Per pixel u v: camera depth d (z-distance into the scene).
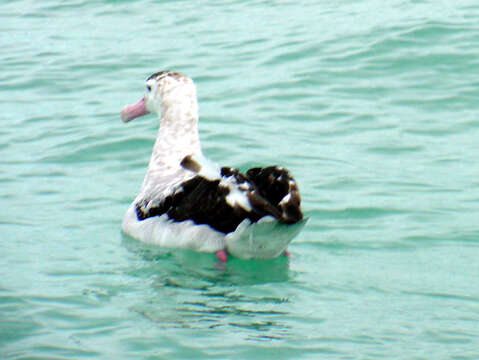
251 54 20.97
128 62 21.16
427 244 13.16
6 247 13.34
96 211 14.64
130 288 11.96
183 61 20.91
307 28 22.09
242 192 12.13
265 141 16.92
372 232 13.59
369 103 18.34
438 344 10.45
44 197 15.19
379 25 21.56
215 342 10.48
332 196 14.75
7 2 26.55
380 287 11.92
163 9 24.92
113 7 25.44
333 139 16.97
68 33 23.55
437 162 15.89
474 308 11.34
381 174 15.50
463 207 14.24
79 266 12.67
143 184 14.05
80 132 17.73
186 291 11.89
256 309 11.34
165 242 13.01
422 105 18.17
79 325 10.92
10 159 16.75
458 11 22.11
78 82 20.36
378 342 10.51
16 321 11.03
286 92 18.95
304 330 10.78
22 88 20.20
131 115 14.61
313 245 13.25
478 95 18.39
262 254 12.54
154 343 10.45
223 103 18.67
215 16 23.92
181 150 14.06
